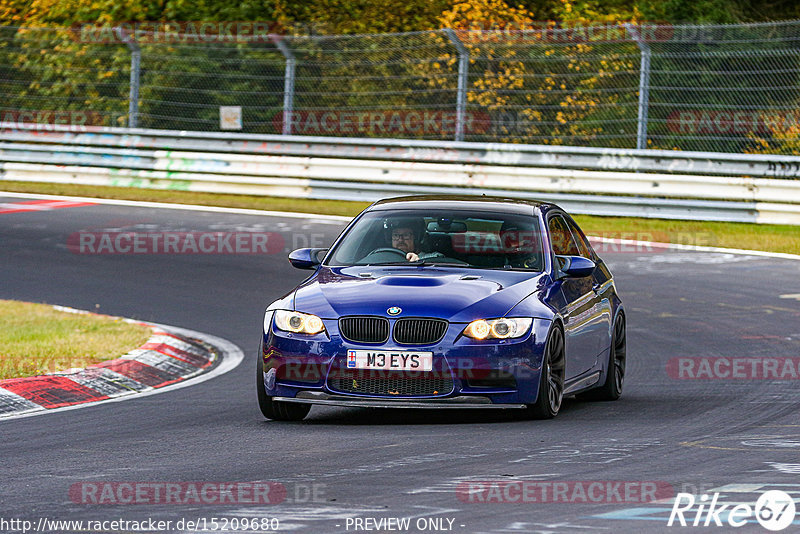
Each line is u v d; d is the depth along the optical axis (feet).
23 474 75.72
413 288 96.43
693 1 338.34
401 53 289.53
